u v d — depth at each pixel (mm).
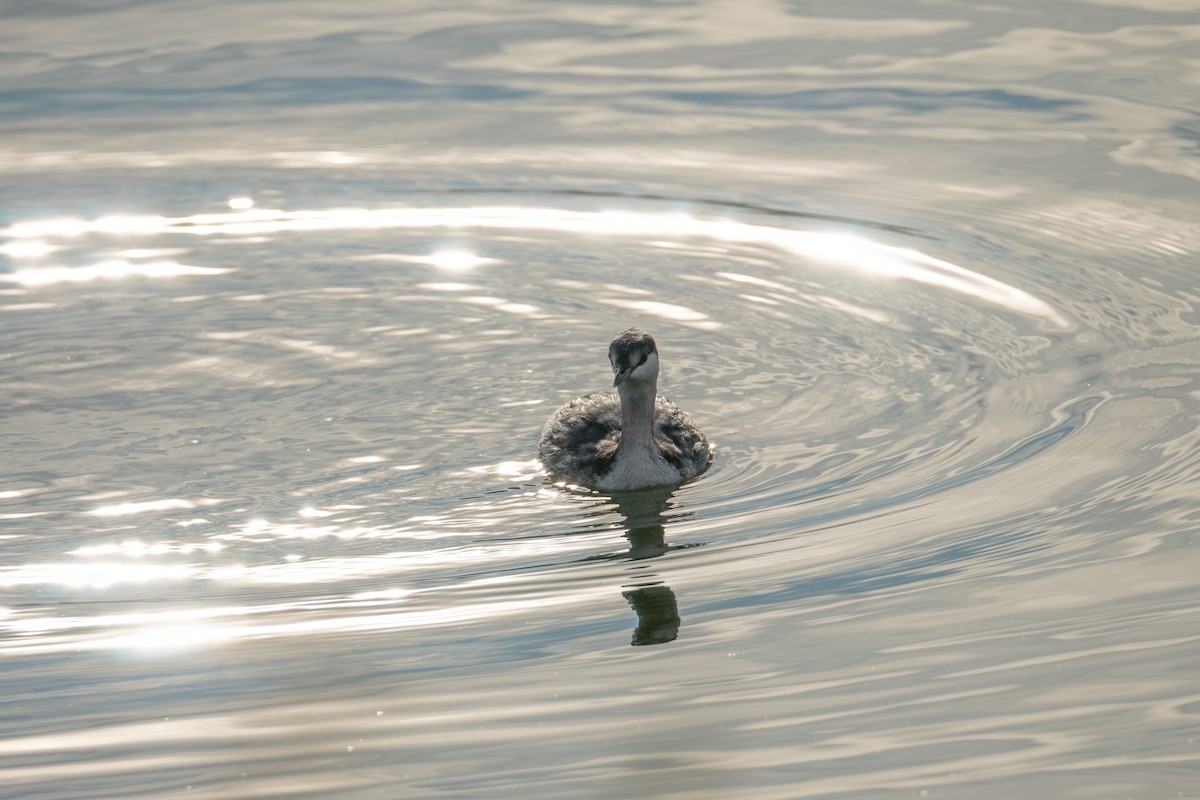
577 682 10328
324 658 10805
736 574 12164
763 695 10023
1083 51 25906
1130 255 19047
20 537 13242
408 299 19109
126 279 19766
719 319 18328
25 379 16812
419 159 23141
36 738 9727
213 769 9242
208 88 25672
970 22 27781
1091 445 14195
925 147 22578
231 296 19234
